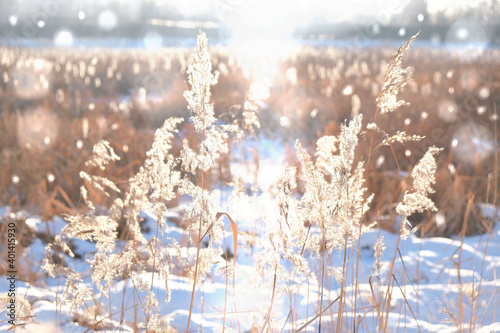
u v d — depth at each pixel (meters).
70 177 5.36
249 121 2.81
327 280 2.88
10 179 5.45
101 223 1.91
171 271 3.26
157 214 1.85
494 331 2.39
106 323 2.49
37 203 4.71
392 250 4.06
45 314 2.54
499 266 3.62
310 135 8.88
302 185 4.74
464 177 5.26
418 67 17.33
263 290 1.91
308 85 13.55
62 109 9.82
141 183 1.90
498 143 7.52
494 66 14.06
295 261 1.81
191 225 1.88
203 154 1.77
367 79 12.59
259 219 2.79
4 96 9.93
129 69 19.00
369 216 4.71
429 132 7.64
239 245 3.47
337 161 1.83
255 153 4.71
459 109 9.33
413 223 4.88
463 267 3.74
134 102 10.55
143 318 2.56
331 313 2.38
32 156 5.74
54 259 3.67
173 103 10.70
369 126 1.84
